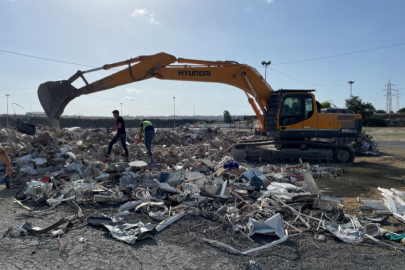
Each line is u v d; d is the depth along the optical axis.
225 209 5.43
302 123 11.26
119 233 4.43
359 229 4.59
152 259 3.77
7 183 7.23
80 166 8.17
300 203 5.56
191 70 11.31
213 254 3.94
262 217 5.12
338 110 13.23
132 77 10.83
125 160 9.85
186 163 9.11
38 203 5.92
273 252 4.00
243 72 11.56
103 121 43.62
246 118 51.03
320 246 4.20
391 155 14.12
